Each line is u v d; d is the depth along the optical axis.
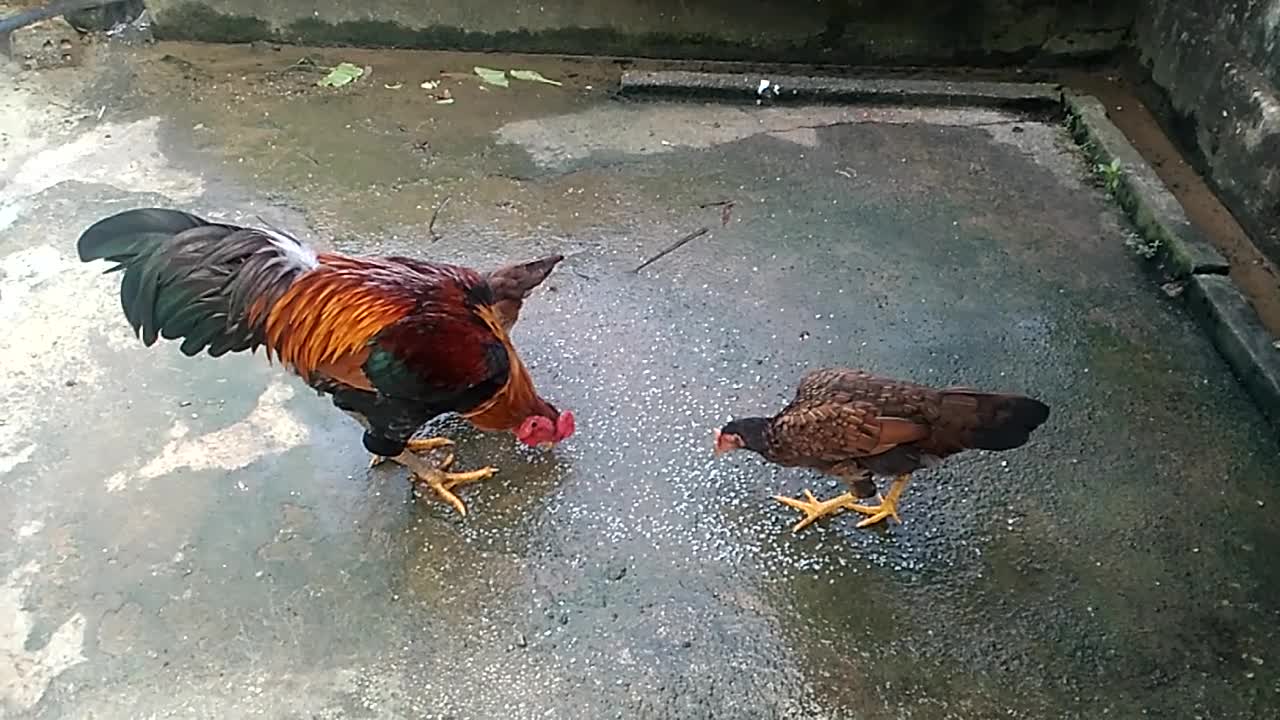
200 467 1.40
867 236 1.86
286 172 1.96
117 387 1.51
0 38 2.27
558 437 1.36
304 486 1.38
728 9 2.31
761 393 1.54
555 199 1.92
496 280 1.39
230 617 1.23
